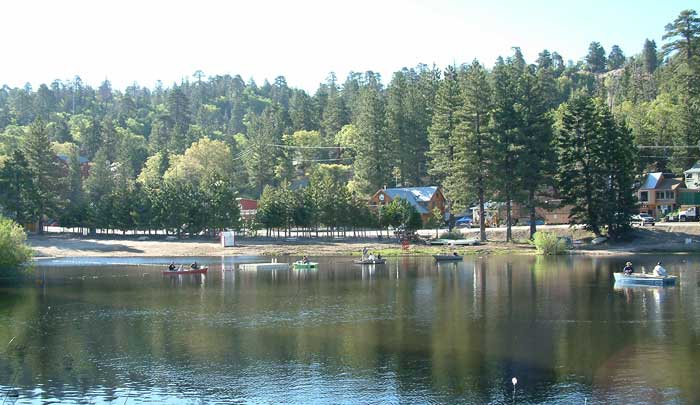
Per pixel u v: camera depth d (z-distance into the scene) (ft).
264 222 416.26
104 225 444.55
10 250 243.19
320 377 116.67
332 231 441.27
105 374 119.55
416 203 479.82
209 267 299.58
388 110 545.44
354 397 106.52
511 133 371.15
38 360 128.67
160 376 118.21
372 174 534.37
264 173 627.46
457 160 391.04
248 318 168.55
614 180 363.76
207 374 119.03
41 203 439.63
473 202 411.34
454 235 404.98
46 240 412.57
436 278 247.50
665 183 475.72
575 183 363.76
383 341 141.79
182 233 445.37
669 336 144.36
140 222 433.89
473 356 129.29
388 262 316.19
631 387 109.81
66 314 175.22
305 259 294.46
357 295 206.18
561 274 253.85
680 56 505.66
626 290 209.97
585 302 188.14
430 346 137.39
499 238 399.44
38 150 451.53
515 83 390.83
